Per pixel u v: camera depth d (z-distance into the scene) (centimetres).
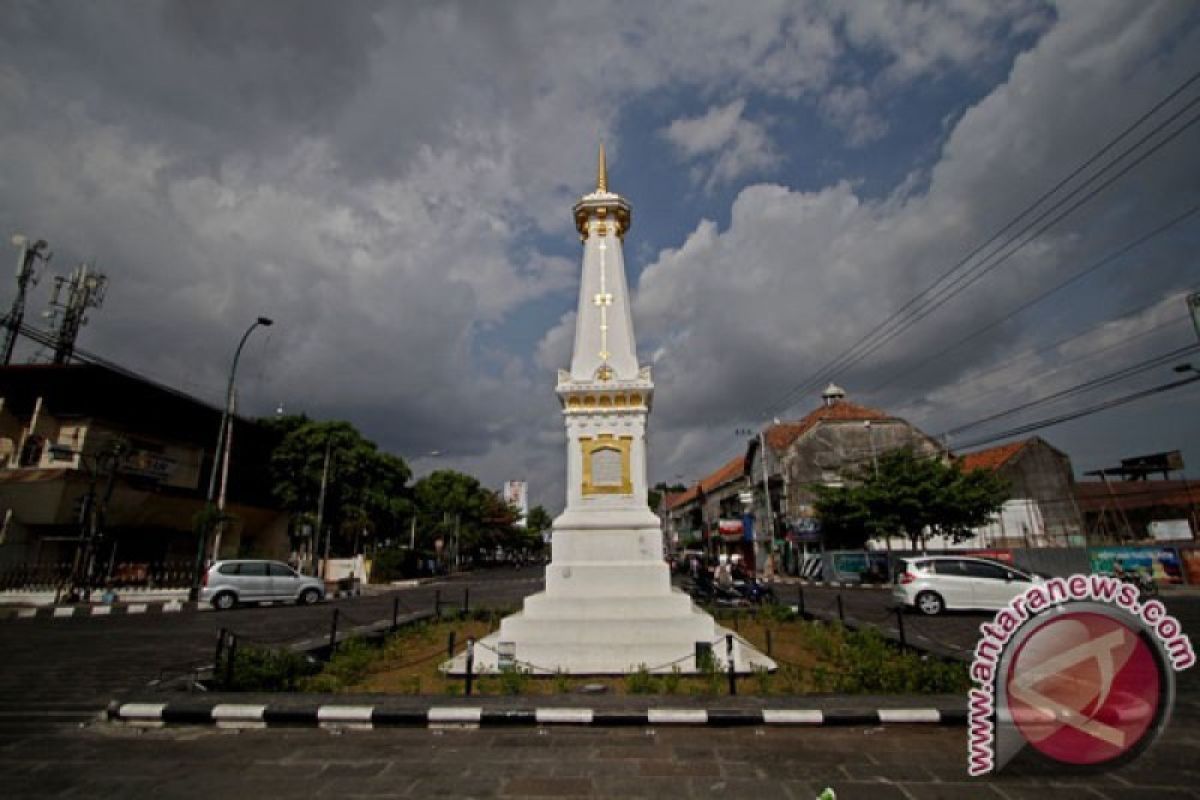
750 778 492
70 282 2884
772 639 1214
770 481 4041
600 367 1150
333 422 3725
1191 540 3089
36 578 2202
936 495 2697
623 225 1292
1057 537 3262
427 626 1384
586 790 470
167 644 1208
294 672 830
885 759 532
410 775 501
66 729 625
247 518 3384
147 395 2692
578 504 1077
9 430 2422
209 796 460
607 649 925
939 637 1227
